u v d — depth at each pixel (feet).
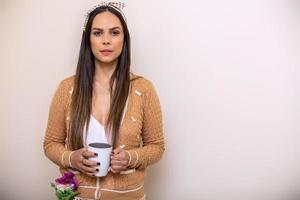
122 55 4.31
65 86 4.28
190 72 5.34
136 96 4.18
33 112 5.59
